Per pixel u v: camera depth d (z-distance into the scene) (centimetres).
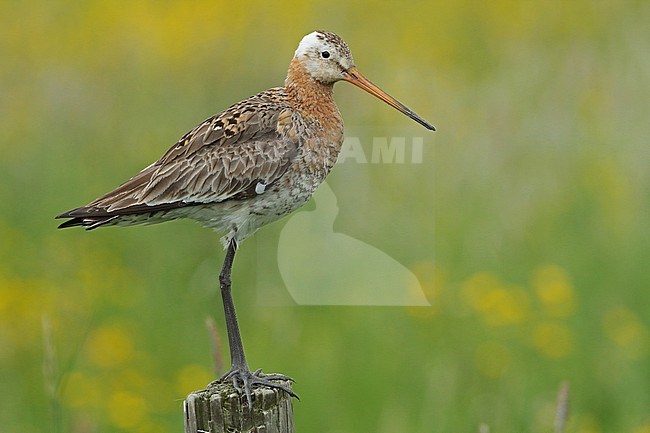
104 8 1970
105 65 1770
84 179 1500
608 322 1284
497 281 1355
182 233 1412
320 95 1056
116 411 1195
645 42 1783
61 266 1415
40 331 1301
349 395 1198
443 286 1359
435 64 1833
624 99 1666
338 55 1052
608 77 1723
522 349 1268
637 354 1238
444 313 1319
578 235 1429
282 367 1227
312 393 1195
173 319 1331
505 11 1952
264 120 1017
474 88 1722
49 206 1470
